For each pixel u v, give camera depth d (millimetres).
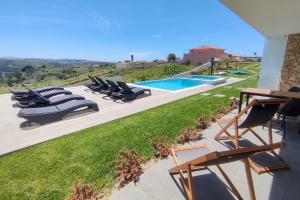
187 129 4910
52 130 5137
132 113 6625
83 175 3203
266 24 5461
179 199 2660
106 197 2744
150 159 3715
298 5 3662
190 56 57125
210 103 7867
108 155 3812
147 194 2762
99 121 5836
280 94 4969
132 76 21375
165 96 9508
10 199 2691
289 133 4996
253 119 3629
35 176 3182
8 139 4582
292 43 7246
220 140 4547
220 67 29750
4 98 8961
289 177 3170
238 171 3297
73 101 6863
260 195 2752
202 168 3348
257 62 43812
